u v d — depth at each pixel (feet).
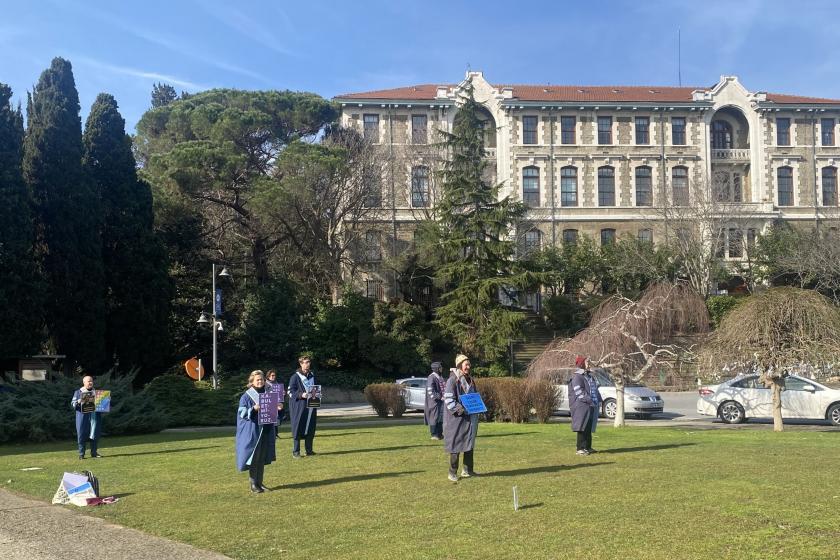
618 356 68.64
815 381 78.89
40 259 107.65
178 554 25.25
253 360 141.38
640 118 206.59
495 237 145.18
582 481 36.06
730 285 191.31
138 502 34.37
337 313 147.74
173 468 45.62
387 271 172.55
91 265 109.70
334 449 53.36
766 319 61.98
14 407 68.95
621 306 70.85
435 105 196.75
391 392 97.45
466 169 147.54
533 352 161.68
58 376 79.51
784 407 78.64
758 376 80.18
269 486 37.83
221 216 152.25
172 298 128.06
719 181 180.55
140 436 74.49
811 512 28.04
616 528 26.43
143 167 168.25
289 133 162.40
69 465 48.85
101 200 115.55
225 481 39.78
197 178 138.51
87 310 108.47
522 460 44.37
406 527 27.84
